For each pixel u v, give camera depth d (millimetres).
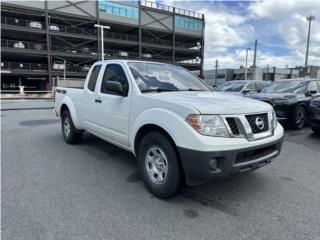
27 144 6148
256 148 3176
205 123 2943
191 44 55438
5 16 37750
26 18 39312
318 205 3291
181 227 2783
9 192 3539
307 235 2656
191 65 54281
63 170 4430
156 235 2637
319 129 7051
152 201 3355
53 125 8922
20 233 2629
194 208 3193
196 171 2938
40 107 16219
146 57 48875
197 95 3764
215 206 3248
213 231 2719
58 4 38406
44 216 2949
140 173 3721
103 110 4562
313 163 4949
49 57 37688
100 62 5066
